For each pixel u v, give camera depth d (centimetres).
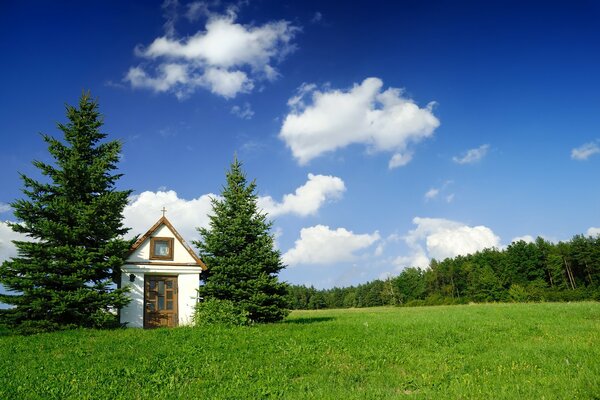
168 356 1552
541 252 9656
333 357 1525
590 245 8925
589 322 2217
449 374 1234
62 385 1194
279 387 1160
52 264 2252
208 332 2089
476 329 2105
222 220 2895
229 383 1216
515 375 1175
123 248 2472
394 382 1186
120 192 2473
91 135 2598
